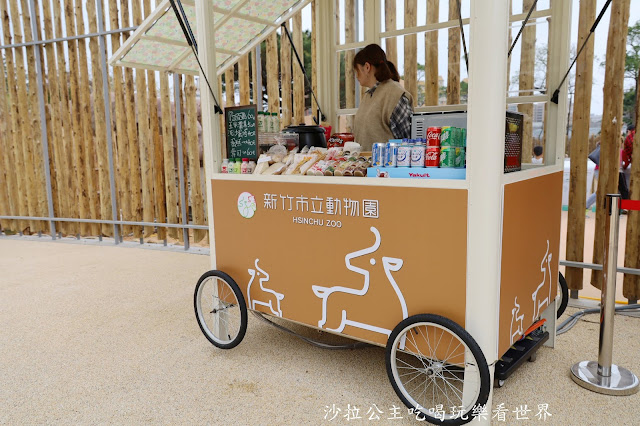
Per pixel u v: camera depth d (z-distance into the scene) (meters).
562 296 2.85
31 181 6.32
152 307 3.62
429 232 1.99
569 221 3.50
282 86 4.85
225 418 2.13
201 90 2.77
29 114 6.17
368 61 3.22
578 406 2.16
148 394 2.35
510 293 2.07
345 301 2.31
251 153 2.78
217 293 2.86
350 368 2.59
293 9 3.57
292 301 2.53
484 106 1.79
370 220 2.16
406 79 3.79
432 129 2.03
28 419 2.16
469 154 1.84
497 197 1.83
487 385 1.86
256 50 4.84
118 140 5.62
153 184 5.62
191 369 2.61
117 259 5.20
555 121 2.65
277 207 2.51
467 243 1.89
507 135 2.04
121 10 5.31
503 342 2.05
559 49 2.60
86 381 2.49
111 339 3.03
